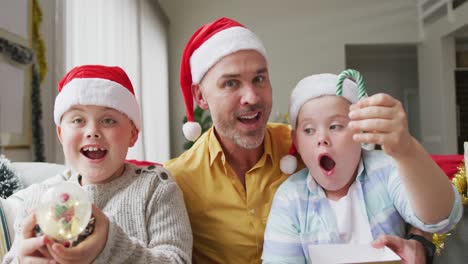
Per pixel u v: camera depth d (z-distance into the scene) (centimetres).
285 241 81
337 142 80
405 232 82
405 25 478
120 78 90
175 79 462
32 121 162
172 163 108
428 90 470
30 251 56
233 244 98
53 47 179
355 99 82
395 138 61
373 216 80
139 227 79
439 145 445
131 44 285
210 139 105
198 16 469
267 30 473
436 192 66
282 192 88
